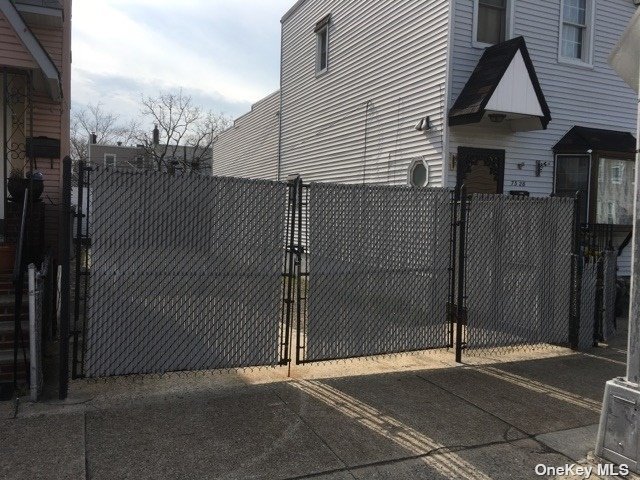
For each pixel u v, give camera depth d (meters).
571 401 5.14
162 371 4.95
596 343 7.25
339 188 5.57
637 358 3.91
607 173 10.50
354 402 4.90
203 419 4.38
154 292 4.89
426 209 6.02
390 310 5.88
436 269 6.11
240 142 21.33
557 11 10.29
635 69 4.23
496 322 6.54
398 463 3.80
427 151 9.67
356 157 12.15
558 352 6.93
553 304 6.93
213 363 5.11
